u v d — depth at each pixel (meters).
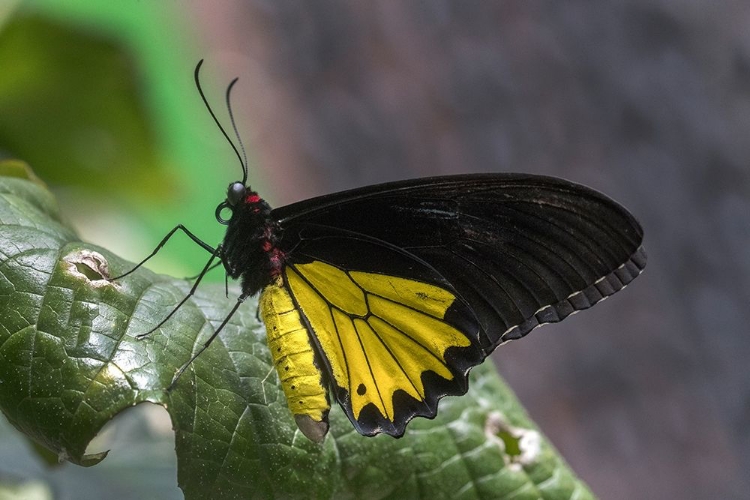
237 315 0.86
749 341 1.45
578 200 0.85
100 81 0.94
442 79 1.62
